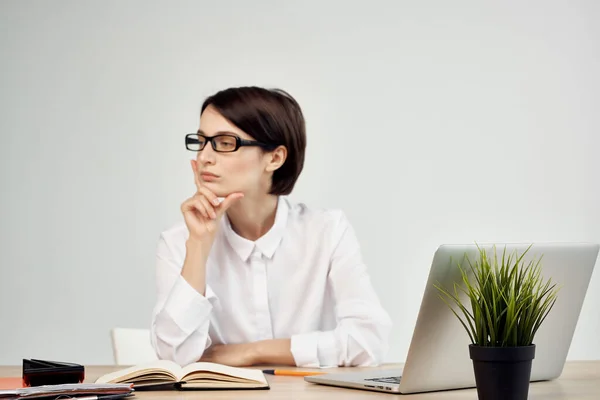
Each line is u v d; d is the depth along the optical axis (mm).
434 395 1226
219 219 1932
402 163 4020
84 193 3916
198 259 1906
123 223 3910
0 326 3877
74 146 3924
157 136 3938
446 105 4051
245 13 3996
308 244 2170
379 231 3990
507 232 4066
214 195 1911
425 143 4035
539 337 1376
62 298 3885
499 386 1052
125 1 3959
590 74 4145
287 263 2168
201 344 1879
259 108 1946
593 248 1349
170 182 3930
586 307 4086
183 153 3943
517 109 4094
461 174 4051
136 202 3916
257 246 2121
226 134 1935
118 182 3920
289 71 4000
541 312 1093
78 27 3945
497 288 1070
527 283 1081
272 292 2164
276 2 4000
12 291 3883
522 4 4109
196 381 1308
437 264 1127
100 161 3928
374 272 3979
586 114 4133
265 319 2135
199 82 3967
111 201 3916
